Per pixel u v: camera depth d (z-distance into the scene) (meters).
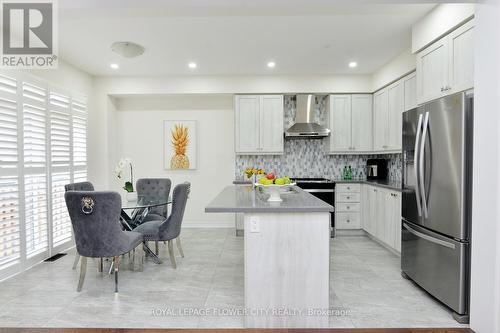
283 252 2.19
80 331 2.03
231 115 5.57
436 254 2.54
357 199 4.89
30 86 3.44
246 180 5.27
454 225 2.33
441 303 2.60
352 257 3.84
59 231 3.98
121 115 5.53
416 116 2.81
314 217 2.19
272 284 2.19
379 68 4.69
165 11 2.73
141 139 5.56
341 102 5.10
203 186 5.61
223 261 3.70
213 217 5.60
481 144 2.05
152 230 3.36
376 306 2.55
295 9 2.72
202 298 2.71
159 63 4.39
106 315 2.41
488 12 1.98
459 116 2.27
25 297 2.71
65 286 2.95
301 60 4.30
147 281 3.08
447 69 2.74
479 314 2.08
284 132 5.13
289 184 2.47
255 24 3.14
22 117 3.30
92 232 2.72
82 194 2.64
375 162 5.29
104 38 3.47
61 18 2.87
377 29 3.29
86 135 4.70
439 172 2.49
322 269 2.19
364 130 5.10
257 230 2.19
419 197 2.73
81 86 4.66
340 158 5.46
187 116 5.58
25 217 3.35
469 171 2.25
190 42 3.62
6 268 3.11
